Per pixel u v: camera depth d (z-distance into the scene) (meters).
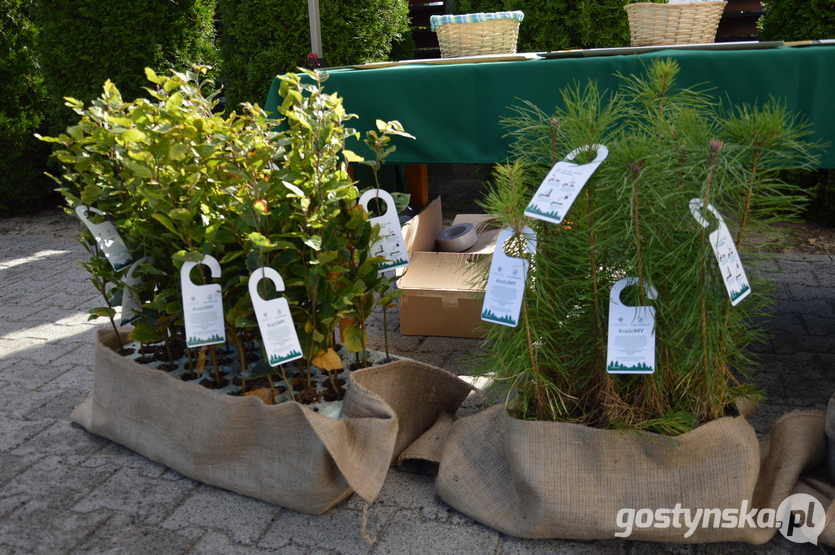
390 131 2.04
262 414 1.81
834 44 2.23
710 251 1.52
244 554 1.71
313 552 1.71
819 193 4.61
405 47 5.98
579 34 5.23
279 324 1.77
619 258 1.60
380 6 5.07
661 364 1.63
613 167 1.50
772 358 2.72
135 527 1.82
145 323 2.23
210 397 1.86
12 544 1.76
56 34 5.40
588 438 1.62
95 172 2.16
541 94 2.24
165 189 1.85
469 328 2.98
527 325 1.62
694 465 1.59
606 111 1.64
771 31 4.72
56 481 2.04
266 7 4.82
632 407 1.65
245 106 1.98
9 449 2.22
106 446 2.23
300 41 4.86
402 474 2.04
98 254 2.29
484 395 2.06
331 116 1.90
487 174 5.64
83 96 5.50
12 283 4.12
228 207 1.89
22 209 6.14
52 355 3.00
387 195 2.08
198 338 1.85
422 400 2.11
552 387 1.68
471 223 3.45
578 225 1.63
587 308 1.67
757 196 1.60
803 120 2.04
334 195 1.84
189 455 1.97
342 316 1.98
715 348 1.61
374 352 2.32
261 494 1.88
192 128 1.83
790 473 1.71
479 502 1.81
